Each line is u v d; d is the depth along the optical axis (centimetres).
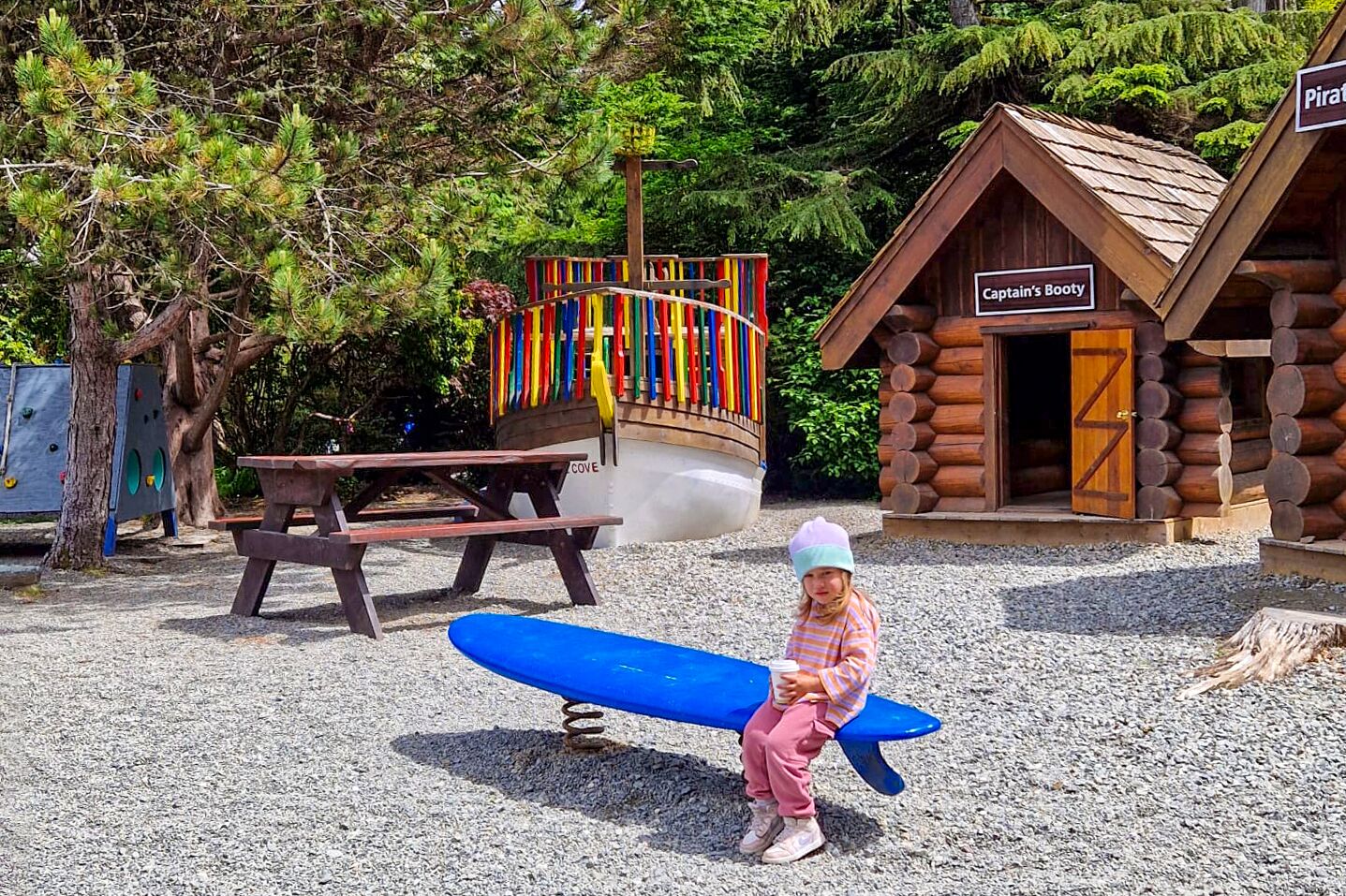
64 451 1458
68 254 1034
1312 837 477
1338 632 664
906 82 2070
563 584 1152
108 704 741
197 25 1262
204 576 1303
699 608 996
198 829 526
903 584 1043
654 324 1379
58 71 991
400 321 1192
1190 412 1207
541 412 1409
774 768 477
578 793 560
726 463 1452
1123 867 457
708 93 2200
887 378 1341
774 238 2062
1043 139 1195
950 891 443
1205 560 1094
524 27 1198
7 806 562
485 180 1366
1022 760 575
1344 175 901
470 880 464
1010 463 1432
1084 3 2159
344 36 1277
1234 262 909
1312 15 2094
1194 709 625
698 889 451
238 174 1013
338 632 948
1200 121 2111
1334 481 918
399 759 618
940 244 1255
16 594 1173
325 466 917
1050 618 859
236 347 1527
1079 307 1227
